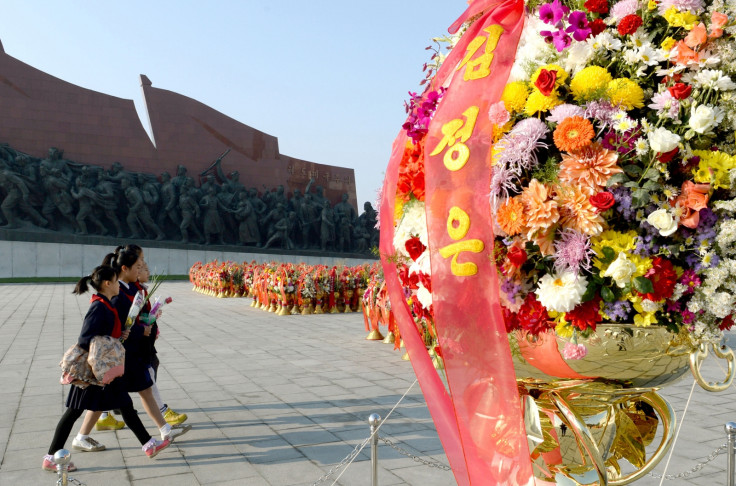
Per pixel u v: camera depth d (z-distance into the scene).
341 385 7.59
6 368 8.71
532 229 1.64
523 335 1.80
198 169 40.81
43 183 34.41
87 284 4.70
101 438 5.47
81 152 36.91
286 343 11.32
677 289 1.67
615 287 1.68
